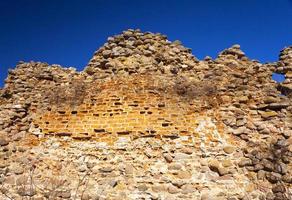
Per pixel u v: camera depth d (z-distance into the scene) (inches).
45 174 391.5
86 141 406.9
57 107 434.3
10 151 410.3
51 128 420.8
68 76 468.8
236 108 424.8
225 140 402.6
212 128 410.0
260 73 453.1
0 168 399.5
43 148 408.8
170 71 455.2
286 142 395.2
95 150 399.2
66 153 401.7
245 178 380.2
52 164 396.8
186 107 421.7
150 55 467.2
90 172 387.2
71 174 388.8
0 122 429.4
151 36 480.4
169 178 377.4
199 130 407.2
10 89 463.2
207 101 428.8
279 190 368.5
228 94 434.9
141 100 424.8
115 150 396.5
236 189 372.5
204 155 390.6
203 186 373.4
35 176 391.2
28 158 402.9
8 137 419.8
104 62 465.1
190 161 386.9
